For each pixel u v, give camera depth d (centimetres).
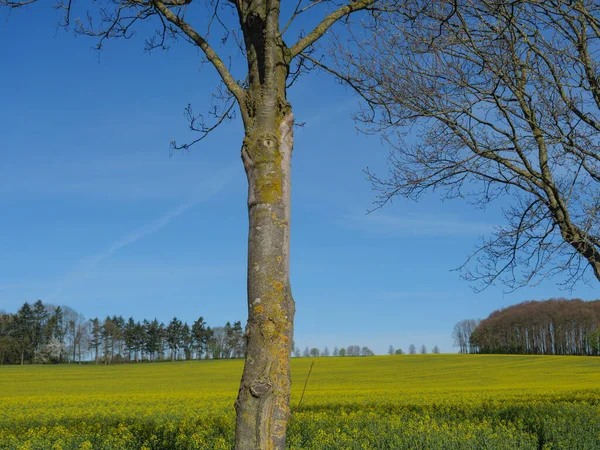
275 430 371
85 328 12012
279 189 421
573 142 889
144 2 601
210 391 3800
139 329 12481
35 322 11156
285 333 391
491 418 1329
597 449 963
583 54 912
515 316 11262
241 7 459
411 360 9175
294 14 507
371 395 2917
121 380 5850
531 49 892
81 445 1097
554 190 884
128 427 1330
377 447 994
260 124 432
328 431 1135
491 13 878
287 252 414
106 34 633
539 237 942
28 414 2023
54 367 9488
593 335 9981
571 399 2108
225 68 482
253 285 401
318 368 7650
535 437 1034
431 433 1054
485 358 9012
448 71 920
